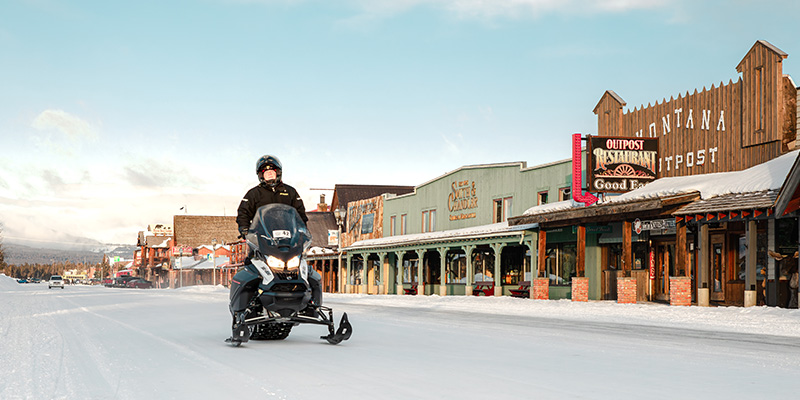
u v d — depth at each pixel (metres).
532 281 29.28
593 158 25.36
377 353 8.53
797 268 19.59
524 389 5.84
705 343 10.43
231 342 9.48
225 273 89.12
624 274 23.56
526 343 10.12
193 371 6.88
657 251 25.61
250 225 9.60
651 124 26.50
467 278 33.91
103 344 9.62
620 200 24.19
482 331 12.47
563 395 5.55
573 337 11.31
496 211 35.53
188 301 27.88
